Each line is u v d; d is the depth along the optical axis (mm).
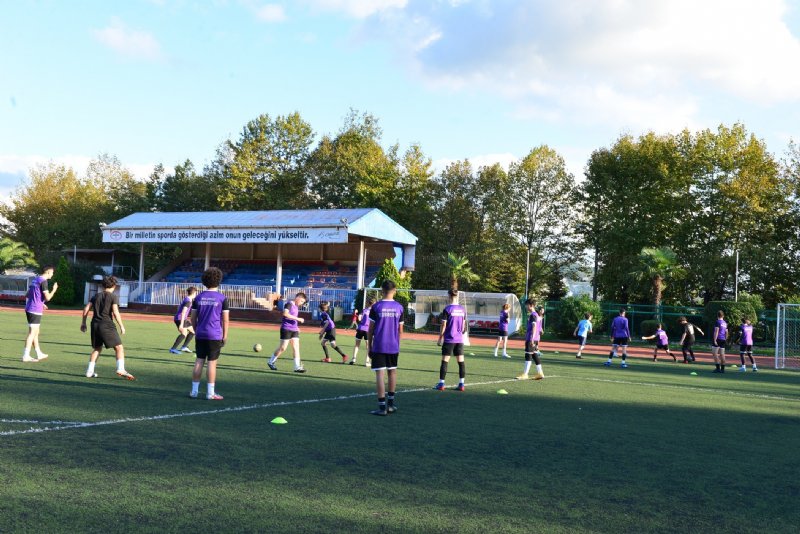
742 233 46219
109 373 11961
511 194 60188
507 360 20344
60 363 13141
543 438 7656
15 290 51844
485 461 6340
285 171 64688
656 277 38562
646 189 50969
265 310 42406
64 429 6906
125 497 4703
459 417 8898
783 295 45562
